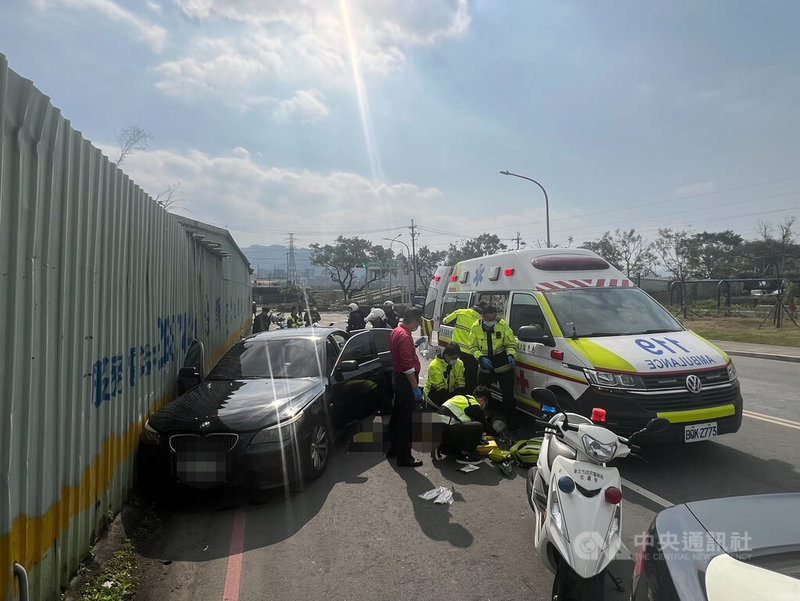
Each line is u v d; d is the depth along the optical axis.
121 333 4.60
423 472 5.63
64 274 3.34
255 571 3.66
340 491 5.12
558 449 3.29
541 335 5.99
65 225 3.35
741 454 5.79
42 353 3.06
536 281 6.85
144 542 4.16
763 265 51.25
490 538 4.03
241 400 5.30
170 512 4.76
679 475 5.16
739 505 2.43
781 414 7.73
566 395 5.70
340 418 6.25
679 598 1.87
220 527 4.41
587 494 2.89
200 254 9.41
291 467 4.87
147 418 5.49
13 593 2.70
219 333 12.34
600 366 5.27
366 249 71.25
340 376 6.38
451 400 5.97
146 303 5.47
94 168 3.88
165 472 4.75
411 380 5.82
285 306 56.59
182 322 7.59
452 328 9.55
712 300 39.88
